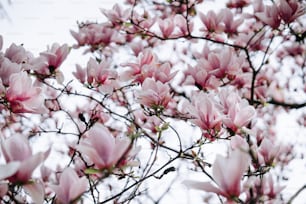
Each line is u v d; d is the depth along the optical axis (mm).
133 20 3070
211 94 2098
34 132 2420
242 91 3074
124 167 1682
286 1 2389
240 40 3289
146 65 2211
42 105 1959
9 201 1726
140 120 2420
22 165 1585
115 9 3088
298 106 2951
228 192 1608
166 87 2078
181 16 2910
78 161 2254
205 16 2922
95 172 1645
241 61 2463
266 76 3543
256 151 1876
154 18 3086
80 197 1611
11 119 2744
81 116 2234
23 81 1935
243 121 1917
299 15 2430
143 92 2062
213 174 1614
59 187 1620
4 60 2014
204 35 3051
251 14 3580
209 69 2309
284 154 2904
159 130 1981
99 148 1644
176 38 2699
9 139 1588
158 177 1949
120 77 2260
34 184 1618
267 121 3625
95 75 2293
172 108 2477
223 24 2918
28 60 2215
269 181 1897
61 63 2291
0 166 1503
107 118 2721
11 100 1940
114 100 2820
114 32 3379
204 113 1962
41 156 1592
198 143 2039
